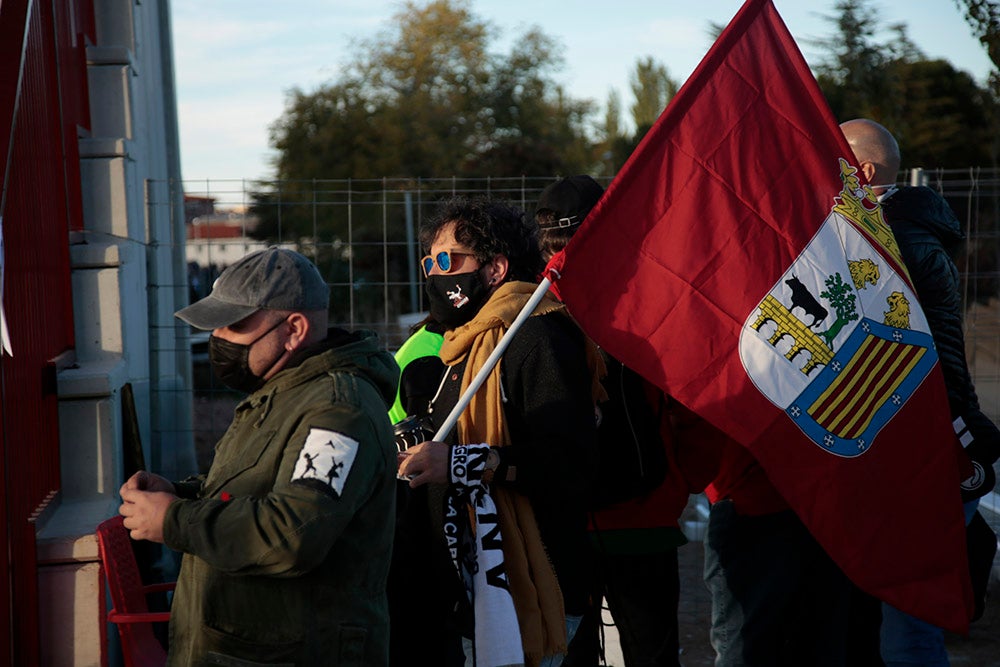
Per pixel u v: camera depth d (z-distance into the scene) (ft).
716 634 12.10
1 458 9.30
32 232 11.07
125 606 9.99
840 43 61.57
